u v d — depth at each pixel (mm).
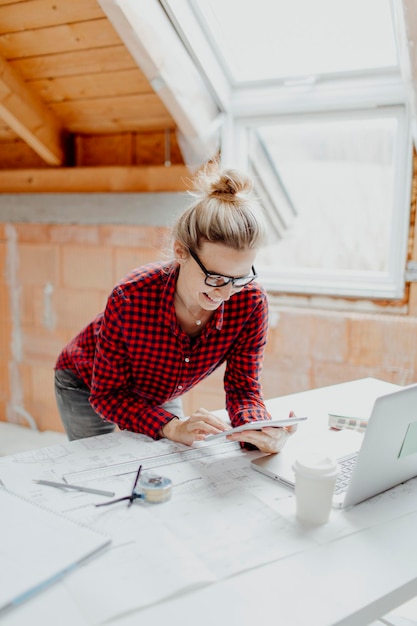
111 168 2625
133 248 2635
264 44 2291
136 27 1908
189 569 830
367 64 2197
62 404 1703
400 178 2238
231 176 1159
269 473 1150
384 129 2379
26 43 2227
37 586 766
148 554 866
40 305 2945
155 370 1386
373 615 778
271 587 799
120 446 1273
